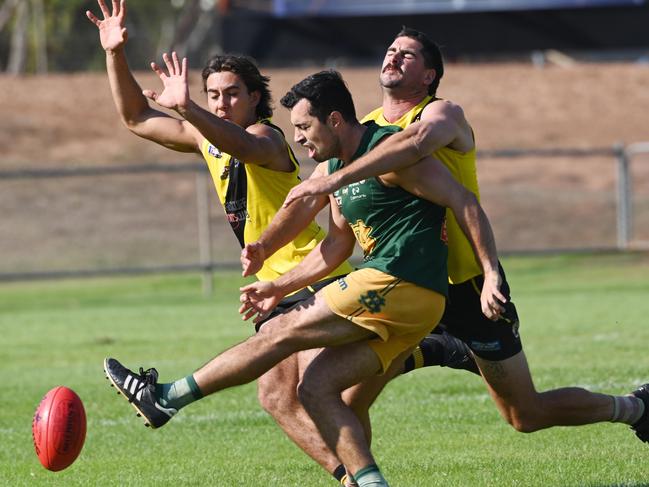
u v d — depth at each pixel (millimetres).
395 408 27828
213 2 164250
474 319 19391
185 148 20859
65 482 21578
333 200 18000
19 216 82875
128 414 28609
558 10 110125
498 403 20375
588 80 112438
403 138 16328
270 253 18344
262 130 19234
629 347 36531
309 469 22062
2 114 102312
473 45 111438
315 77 16891
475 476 20781
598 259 73125
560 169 93562
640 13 109062
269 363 16906
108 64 20578
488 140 99312
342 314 16609
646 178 92125
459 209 16578
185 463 22922
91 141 97812
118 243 79125
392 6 109750
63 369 36281
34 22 142625
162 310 54125
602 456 22141
